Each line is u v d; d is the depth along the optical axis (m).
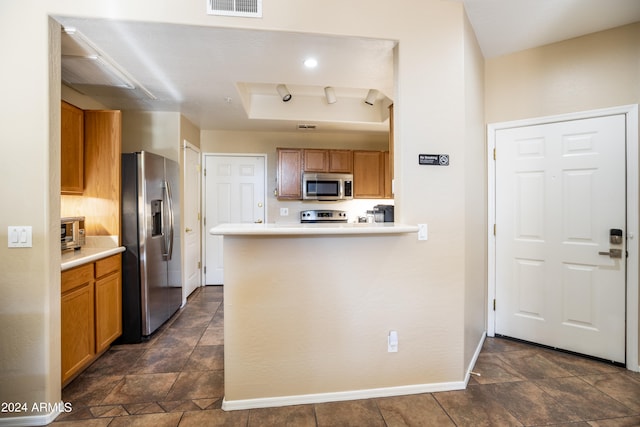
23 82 1.65
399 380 1.95
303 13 1.86
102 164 2.61
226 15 1.81
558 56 2.39
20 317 1.66
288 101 3.92
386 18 1.93
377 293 1.92
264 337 1.82
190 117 3.83
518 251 2.59
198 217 4.38
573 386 1.99
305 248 1.84
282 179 4.33
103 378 2.10
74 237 2.38
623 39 2.18
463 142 2.00
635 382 2.03
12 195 1.65
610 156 2.22
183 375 2.14
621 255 2.20
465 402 1.85
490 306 2.72
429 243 1.97
